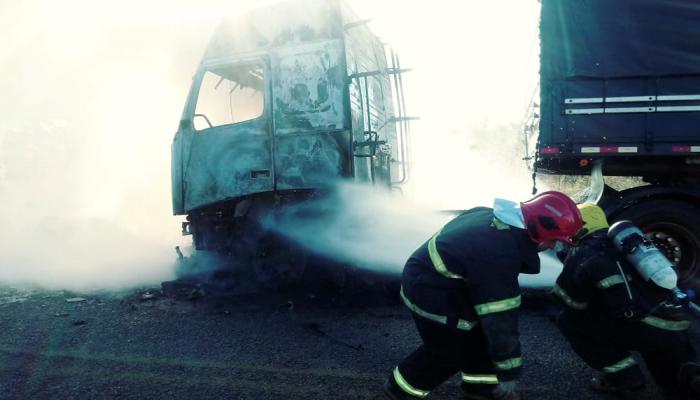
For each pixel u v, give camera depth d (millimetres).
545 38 4703
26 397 3100
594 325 2807
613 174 5094
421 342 3850
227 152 5355
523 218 2246
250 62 5332
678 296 2625
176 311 4875
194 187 5484
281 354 3697
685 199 4594
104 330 4336
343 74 5059
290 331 4207
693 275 4508
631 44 4520
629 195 4688
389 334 4055
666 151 4484
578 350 2918
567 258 2867
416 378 2523
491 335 2148
